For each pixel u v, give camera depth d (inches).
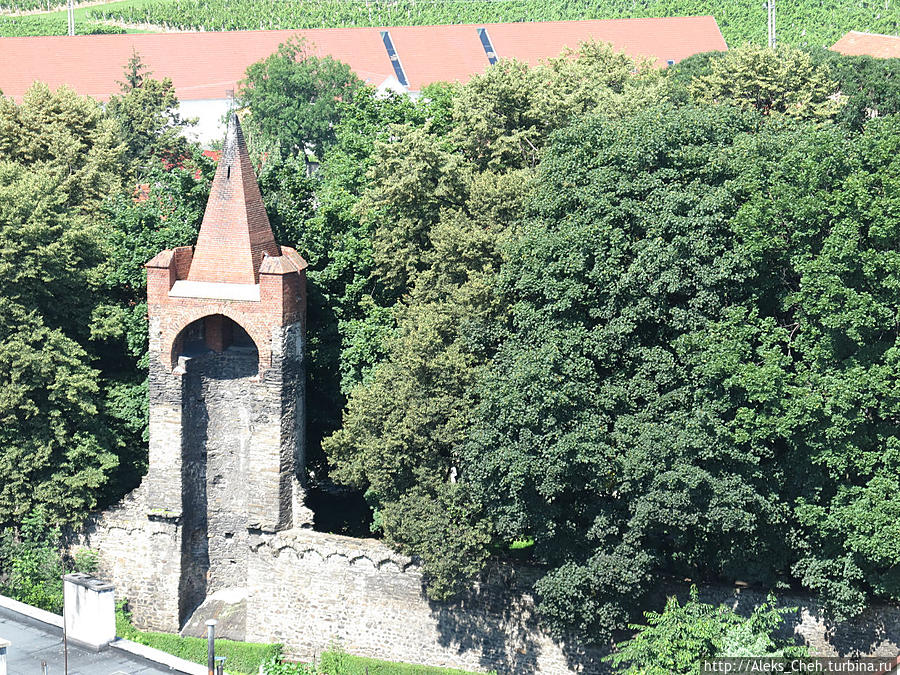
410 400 5388.8
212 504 5802.2
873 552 4736.7
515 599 5408.5
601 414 5113.2
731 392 5007.4
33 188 6122.1
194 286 5610.2
